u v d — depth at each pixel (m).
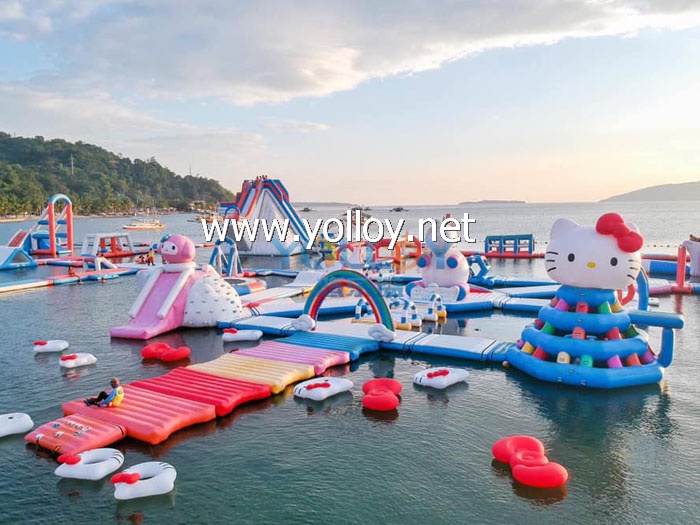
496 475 11.91
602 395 16.42
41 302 33.81
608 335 17.58
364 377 18.61
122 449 13.20
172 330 25.09
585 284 17.75
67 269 51.06
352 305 29.27
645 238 86.25
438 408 15.70
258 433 14.07
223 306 25.81
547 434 13.94
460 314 28.97
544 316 18.62
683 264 33.94
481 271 39.12
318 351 20.30
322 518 10.35
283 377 17.20
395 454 12.89
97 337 24.41
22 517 10.49
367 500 10.95
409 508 10.67
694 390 16.80
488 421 14.76
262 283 37.25
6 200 180.75
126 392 16.11
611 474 11.93
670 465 12.30
